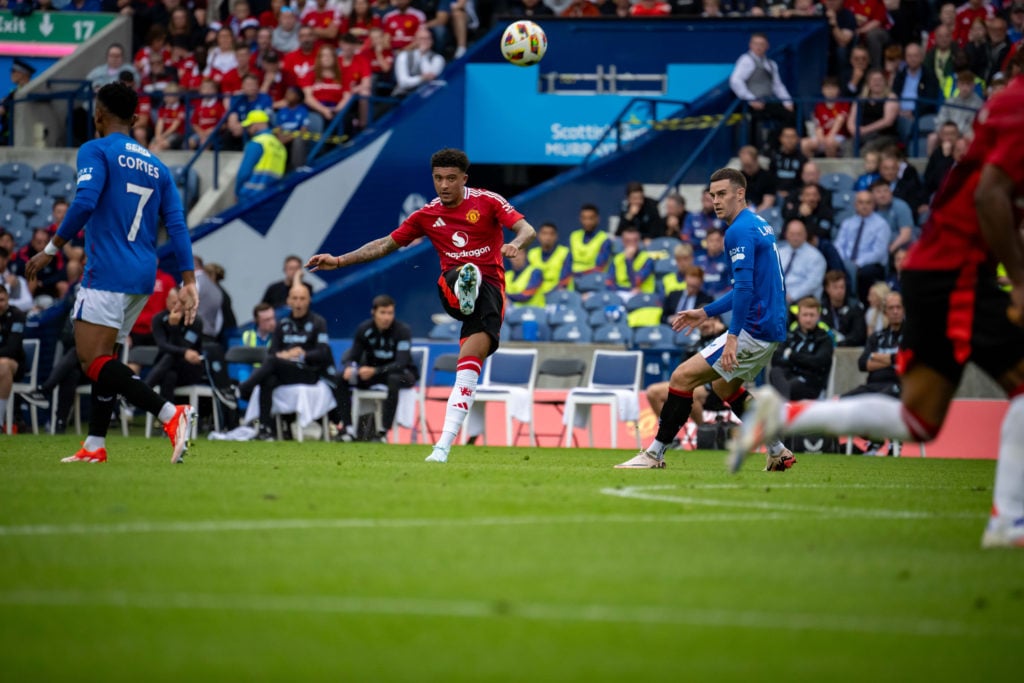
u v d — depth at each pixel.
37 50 83.44
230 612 12.70
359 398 56.19
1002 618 13.00
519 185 75.25
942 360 17.77
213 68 78.25
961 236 17.48
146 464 30.17
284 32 77.38
